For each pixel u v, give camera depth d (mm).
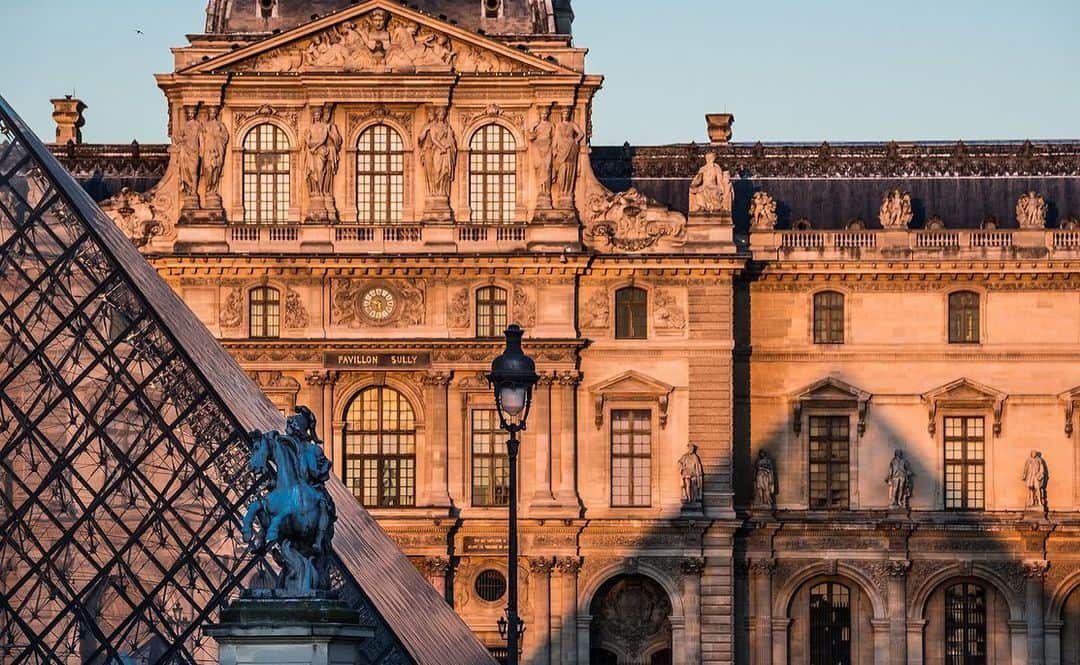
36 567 98812
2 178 103875
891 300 169625
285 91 165750
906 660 168000
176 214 165750
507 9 170500
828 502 169250
